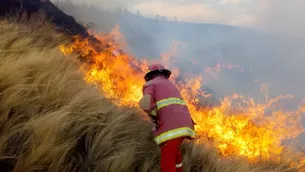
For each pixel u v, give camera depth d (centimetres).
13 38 512
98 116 387
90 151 322
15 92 326
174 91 336
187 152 435
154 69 354
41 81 392
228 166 426
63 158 286
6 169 253
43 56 480
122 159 326
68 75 469
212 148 483
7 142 271
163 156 312
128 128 404
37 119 303
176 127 310
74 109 359
